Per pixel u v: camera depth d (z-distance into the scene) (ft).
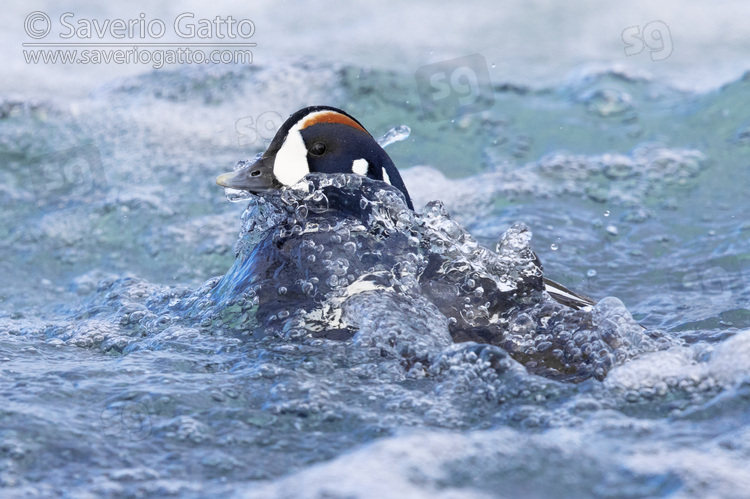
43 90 77.41
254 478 21.66
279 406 25.34
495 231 51.13
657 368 27.14
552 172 60.23
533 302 31.27
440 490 19.88
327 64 78.02
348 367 28.07
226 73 76.95
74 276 49.90
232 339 30.53
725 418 24.38
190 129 69.10
